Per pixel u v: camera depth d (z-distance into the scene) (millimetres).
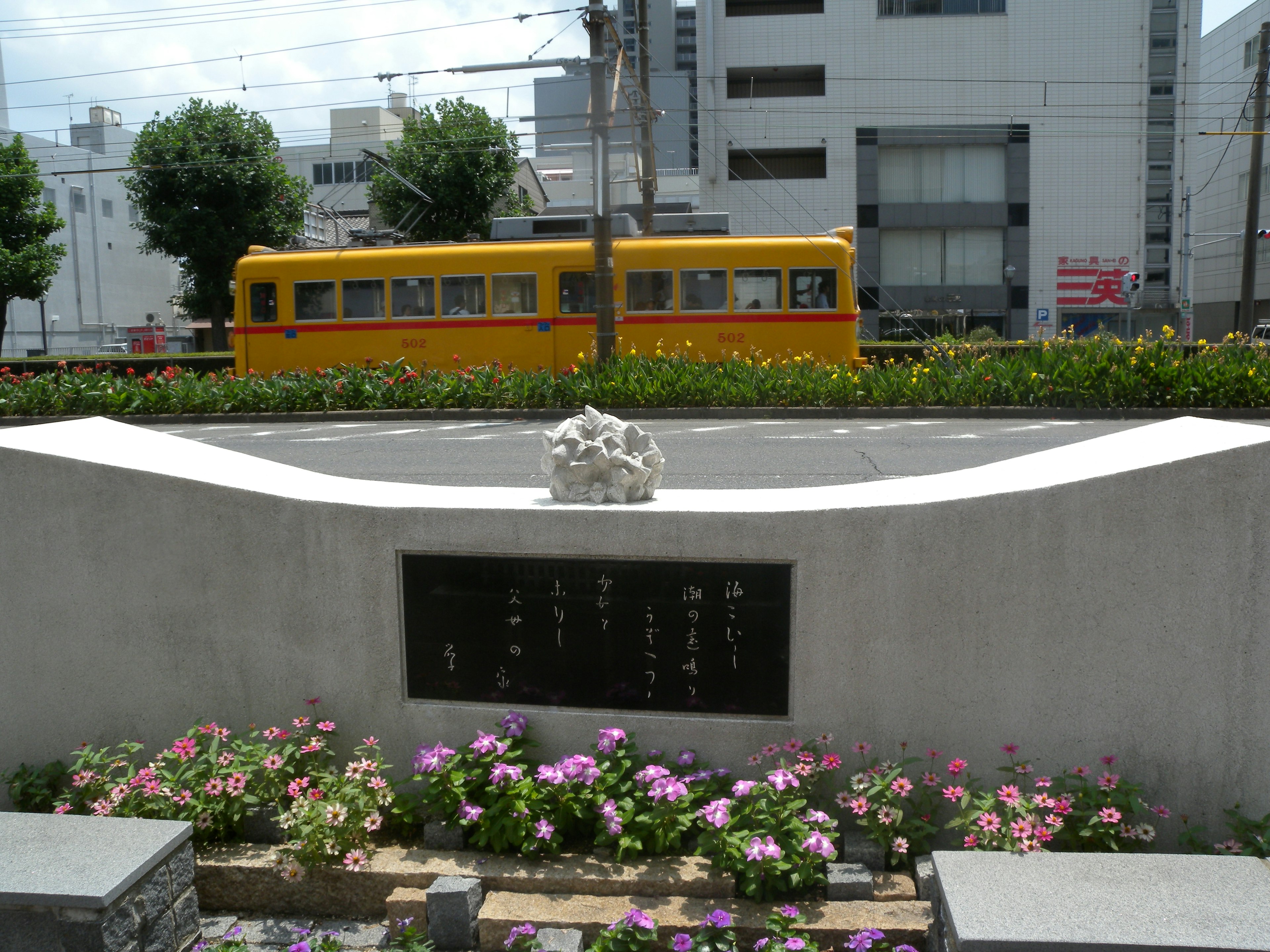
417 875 3537
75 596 4160
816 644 3740
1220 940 2615
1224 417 13609
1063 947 2619
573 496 3938
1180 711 3635
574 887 3459
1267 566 3521
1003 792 3477
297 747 3939
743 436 12484
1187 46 32812
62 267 44219
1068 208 33656
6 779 4164
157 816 3729
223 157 30641
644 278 17359
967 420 14203
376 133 51000
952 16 33031
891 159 33750
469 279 17812
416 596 3936
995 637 3682
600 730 3867
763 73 33844
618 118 39844
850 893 3381
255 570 4031
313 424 15352
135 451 4336
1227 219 45188
